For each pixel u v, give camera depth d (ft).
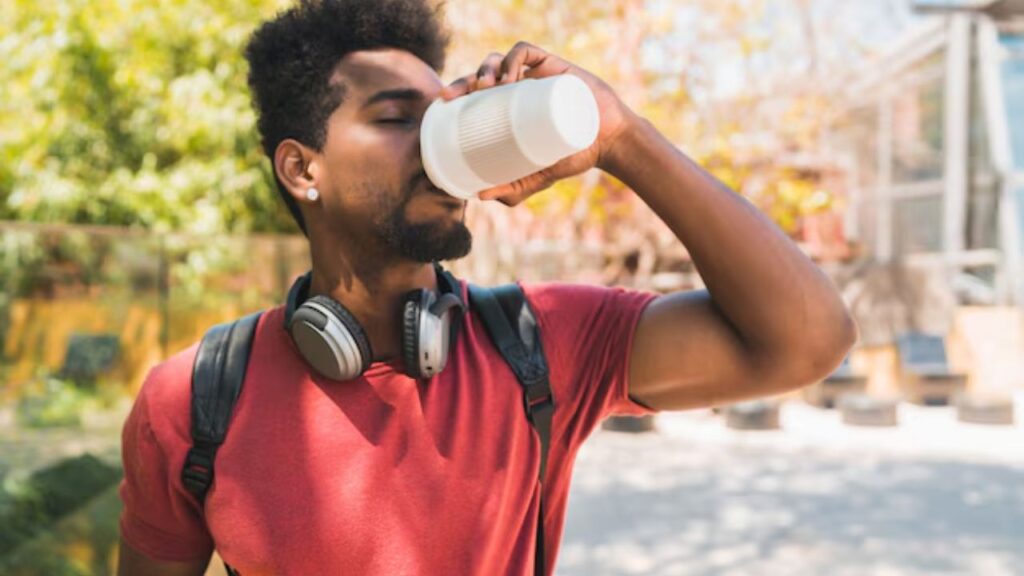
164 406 3.80
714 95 37.01
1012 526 20.97
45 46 28.99
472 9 31.60
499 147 3.33
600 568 18.04
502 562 3.72
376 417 3.71
